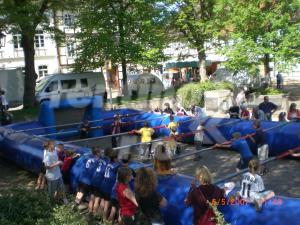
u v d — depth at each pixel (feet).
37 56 150.71
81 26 89.10
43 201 23.20
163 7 88.43
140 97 88.33
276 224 20.84
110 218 27.89
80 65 90.38
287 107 75.10
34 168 42.14
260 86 91.40
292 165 41.68
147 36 86.69
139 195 20.68
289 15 73.51
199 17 90.48
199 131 46.55
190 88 84.79
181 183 25.98
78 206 30.63
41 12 79.97
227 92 81.15
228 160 44.75
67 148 38.24
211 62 132.67
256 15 72.13
